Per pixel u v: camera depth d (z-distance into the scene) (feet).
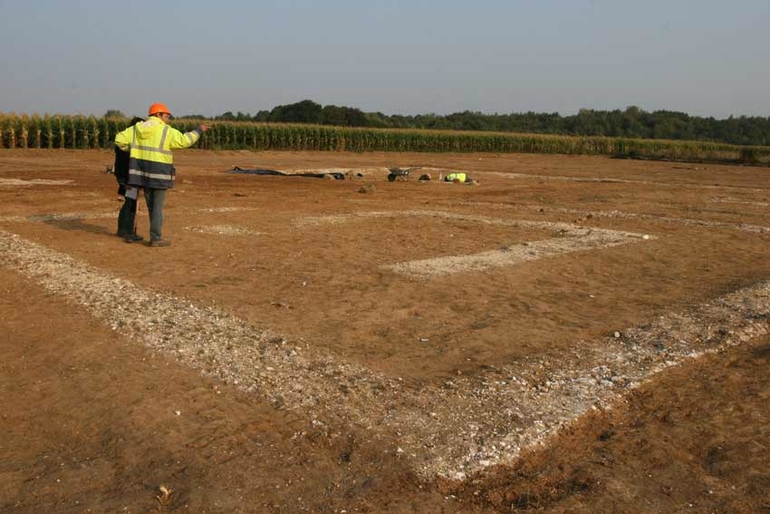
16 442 13.66
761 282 28.84
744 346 20.83
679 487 12.63
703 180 96.58
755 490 12.55
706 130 341.21
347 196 60.13
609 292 26.84
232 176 79.46
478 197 63.10
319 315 22.24
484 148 187.93
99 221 39.70
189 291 24.47
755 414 15.85
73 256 29.55
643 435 14.69
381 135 167.53
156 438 13.71
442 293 25.58
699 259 34.12
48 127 113.80
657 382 17.72
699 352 19.89
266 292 24.86
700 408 16.19
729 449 14.11
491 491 12.26
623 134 333.42
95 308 21.88
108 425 14.28
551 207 55.42
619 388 17.11
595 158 177.88
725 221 49.32
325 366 17.70
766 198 67.82
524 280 28.25
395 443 13.70
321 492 12.01
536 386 16.96
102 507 11.37
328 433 14.06
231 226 39.68
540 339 20.65
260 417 14.74
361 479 12.44
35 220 39.19
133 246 32.42
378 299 24.41
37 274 26.02
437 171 102.22
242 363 17.67
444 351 19.31
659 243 38.29
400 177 80.89
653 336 21.20
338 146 160.25
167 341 19.03
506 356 19.08
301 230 39.19
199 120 142.51
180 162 101.60
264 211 47.06
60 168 80.74
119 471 12.59
